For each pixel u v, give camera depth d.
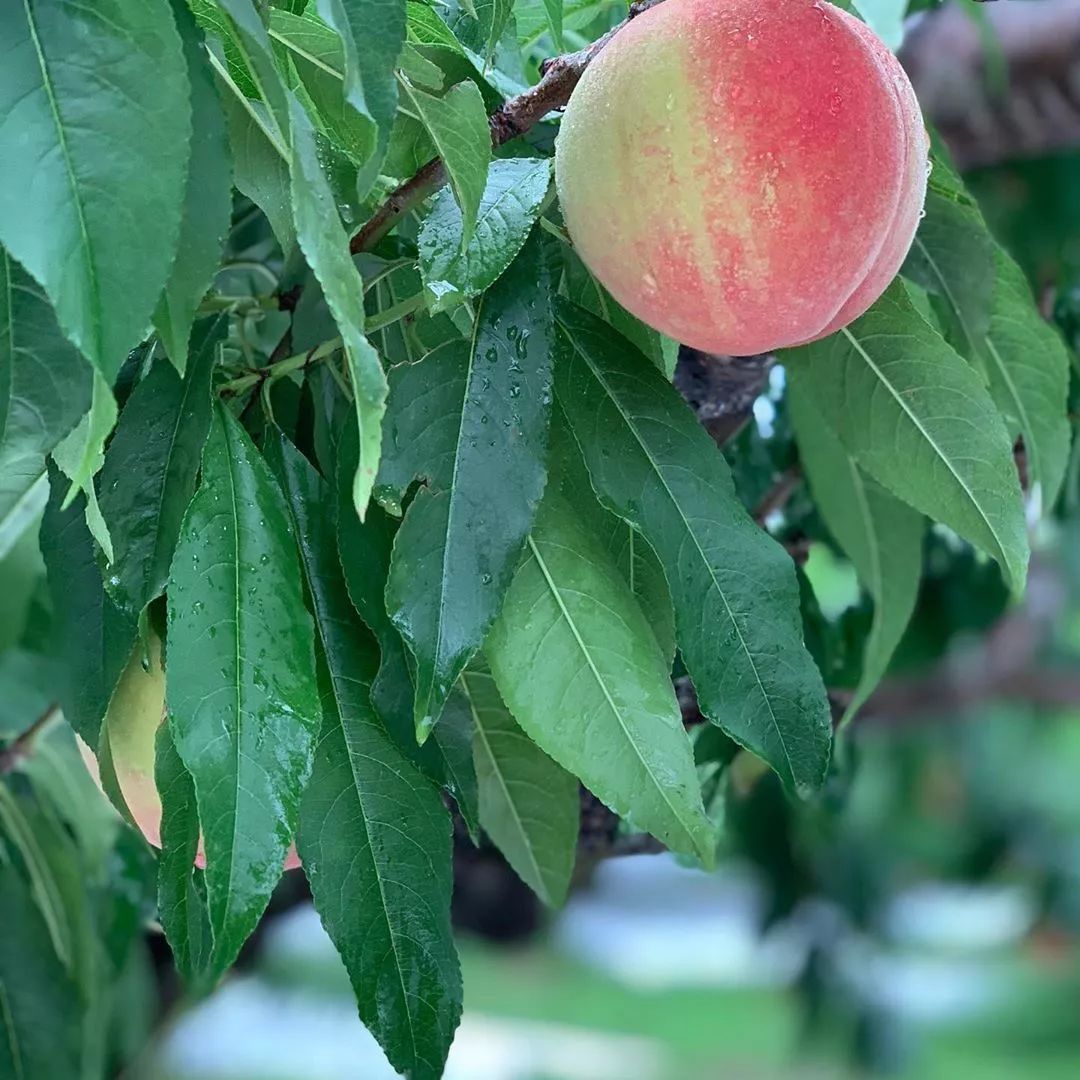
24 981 0.52
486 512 0.28
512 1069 2.41
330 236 0.22
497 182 0.29
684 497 0.30
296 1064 2.14
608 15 0.49
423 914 0.30
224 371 0.33
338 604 0.30
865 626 0.60
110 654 0.29
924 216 0.39
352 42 0.20
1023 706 1.46
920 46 0.68
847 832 1.30
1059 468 0.44
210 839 0.25
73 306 0.20
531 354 0.29
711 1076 2.42
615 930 3.69
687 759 0.30
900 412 0.36
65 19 0.21
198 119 0.22
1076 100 0.67
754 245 0.28
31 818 0.54
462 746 0.31
